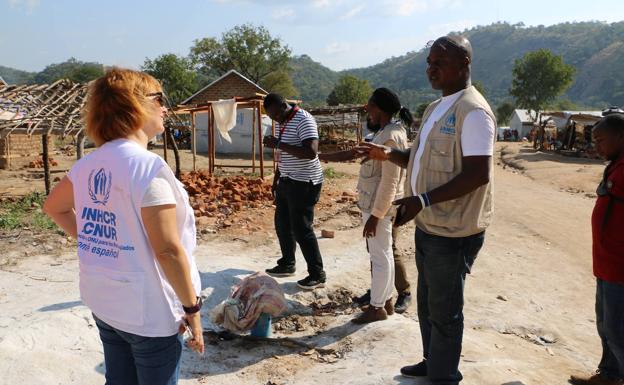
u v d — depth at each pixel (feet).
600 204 12.12
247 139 96.12
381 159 11.93
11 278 19.56
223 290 18.35
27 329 13.65
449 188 9.37
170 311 7.17
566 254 28.09
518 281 22.75
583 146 102.17
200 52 224.74
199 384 12.52
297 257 23.03
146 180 6.73
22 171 58.29
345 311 17.61
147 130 7.57
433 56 10.09
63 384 11.68
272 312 14.98
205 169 66.69
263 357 14.08
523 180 71.00
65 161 69.62
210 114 56.03
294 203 17.92
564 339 17.17
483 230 10.39
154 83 7.70
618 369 12.83
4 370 11.72
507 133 190.29
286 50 229.25
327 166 76.54
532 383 12.36
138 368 7.41
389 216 15.05
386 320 15.75
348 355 14.08
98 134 7.28
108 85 7.18
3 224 27.45
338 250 25.12
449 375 10.86
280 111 17.60
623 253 11.67
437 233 10.11
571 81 251.80
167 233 6.75
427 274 10.54
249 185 43.91
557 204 46.55
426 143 10.23
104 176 7.00
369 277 20.95
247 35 222.69
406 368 12.07
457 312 10.61
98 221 7.13
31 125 37.58
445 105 10.16
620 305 11.84
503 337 16.61
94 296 7.20
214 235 27.61
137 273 6.94
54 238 25.26
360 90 287.28
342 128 105.91
